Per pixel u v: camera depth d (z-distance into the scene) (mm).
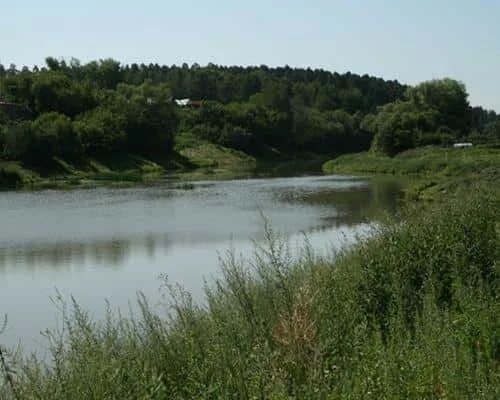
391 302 8242
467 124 107750
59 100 103812
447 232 10062
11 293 19750
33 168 74125
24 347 13086
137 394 5793
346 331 7352
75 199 50125
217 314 7789
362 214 35844
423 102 104375
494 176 35438
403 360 6305
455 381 5895
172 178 73250
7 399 6316
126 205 45469
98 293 19391
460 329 7473
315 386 5660
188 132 111812
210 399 5801
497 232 10164
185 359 6715
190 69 187375
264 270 9250
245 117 115750
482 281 8609
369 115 132375
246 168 92312
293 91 166750
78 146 81812
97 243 29406
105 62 149875
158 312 13867
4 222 36906
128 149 92875
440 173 62156
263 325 7086
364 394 5641
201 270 22500
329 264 10836
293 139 122125
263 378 5746
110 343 7332
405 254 9516
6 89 106000
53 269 23688
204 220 36688
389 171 75125
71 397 5766
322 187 56719
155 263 24328
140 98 99625
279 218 36562
